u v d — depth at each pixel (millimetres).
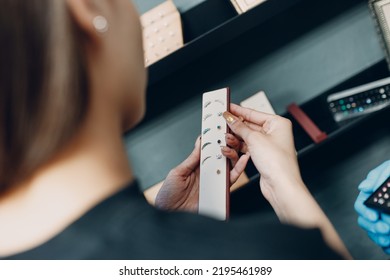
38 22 256
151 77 1225
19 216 299
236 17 1148
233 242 302
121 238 292
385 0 1049
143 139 1387
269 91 1336
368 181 1099
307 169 1354
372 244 1241
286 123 809
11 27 252
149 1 1168
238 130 789
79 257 286
